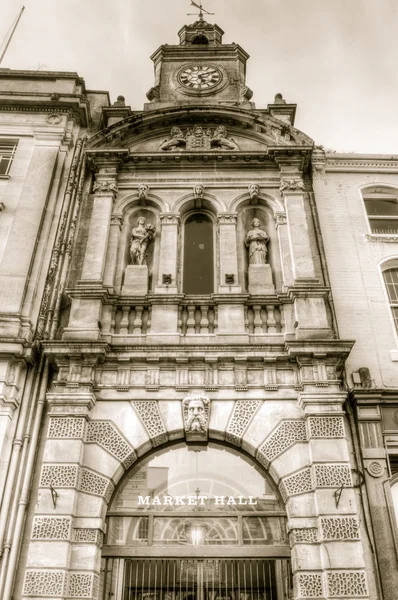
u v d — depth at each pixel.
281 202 15.00
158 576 10.67
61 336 12.68
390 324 13.46
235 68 18.78
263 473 11.38
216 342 12.25
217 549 10.58
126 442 11.18
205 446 11.59
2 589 9.74
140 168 15.65
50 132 16.23
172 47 19.28
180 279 13.91
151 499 11.13
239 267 13.98
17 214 14.29
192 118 16.64
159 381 11.82
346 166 16.50
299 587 9.65
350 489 10.36
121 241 14.52
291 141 15.95
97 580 10.00
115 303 12.91
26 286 13.07
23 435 11.32
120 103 17.41
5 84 17.47
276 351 11.92
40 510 10.19
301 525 10.20
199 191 14.99
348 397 11.97
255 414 11.45
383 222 15.80
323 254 14.43
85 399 11.30
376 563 10.21
